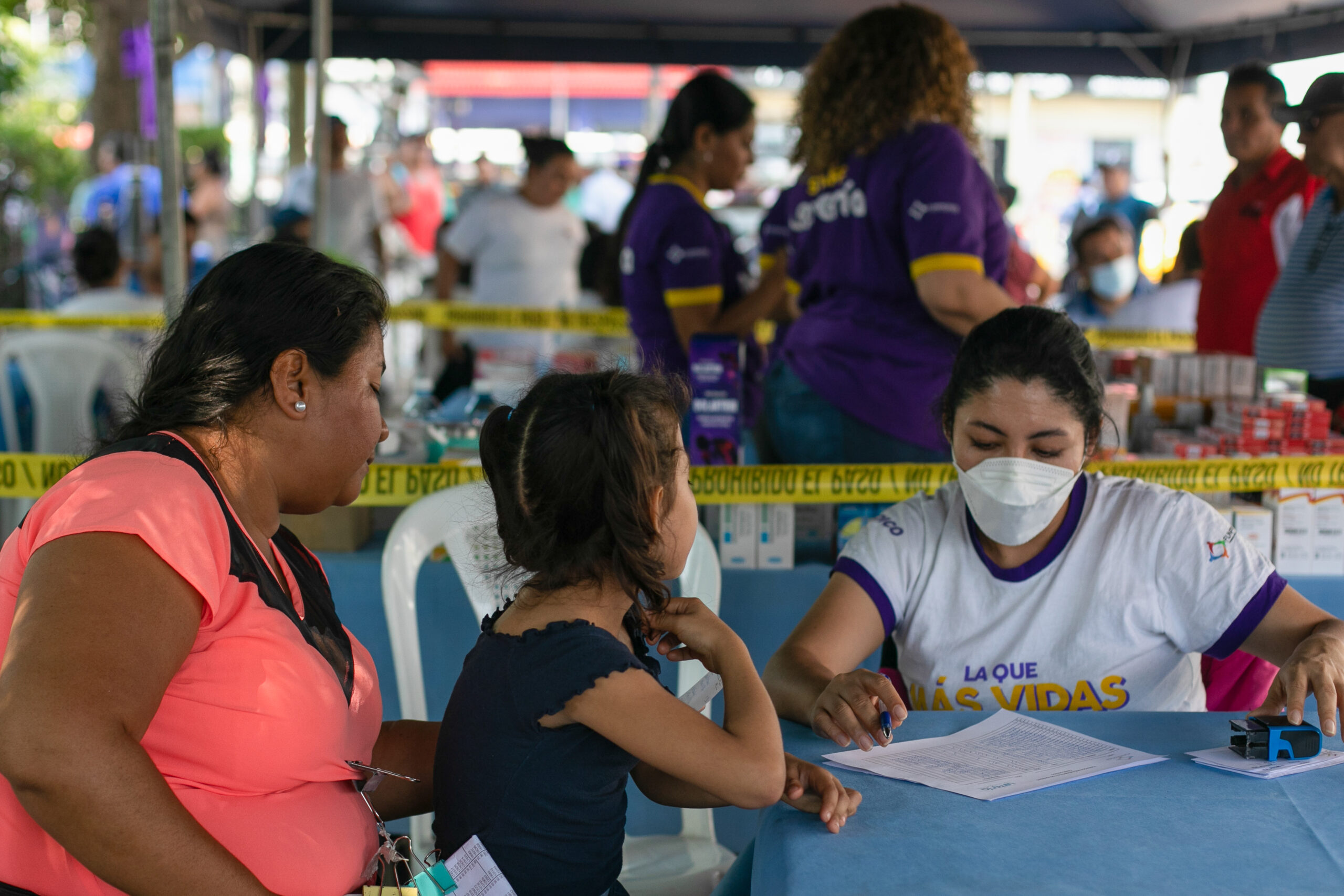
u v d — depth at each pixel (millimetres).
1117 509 1879
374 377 1453
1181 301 5523
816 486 2793
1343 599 2760
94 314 5324
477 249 6480
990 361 1767
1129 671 1874
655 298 3684
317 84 6020
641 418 1399
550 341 6219
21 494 2867
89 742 1134
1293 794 1373
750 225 10117
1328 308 3553
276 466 1417
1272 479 2754
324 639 1496
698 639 1514
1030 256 4805
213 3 7328
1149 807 1340
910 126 2844
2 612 1282
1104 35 7305
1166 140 7375
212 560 1292
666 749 1346
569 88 14586
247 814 1341
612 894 1530
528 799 1406
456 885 1383
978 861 1205
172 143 4027
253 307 1363
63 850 1275
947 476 2805
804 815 1337
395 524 2287
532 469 1398
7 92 12133
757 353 3855
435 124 15289
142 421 1394
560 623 1415
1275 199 4316
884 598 1909
